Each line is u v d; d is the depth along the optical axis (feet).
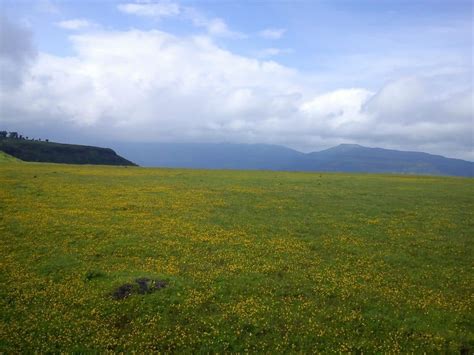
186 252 98.07
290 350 58.65
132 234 111.24
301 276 84.38
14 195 157.89
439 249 104.53
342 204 163.22
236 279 81.92
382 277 85.05
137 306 69.72
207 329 63.77
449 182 254.47
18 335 61.00
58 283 78.64
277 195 183.73
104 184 204.85
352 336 62.34
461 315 68.95
